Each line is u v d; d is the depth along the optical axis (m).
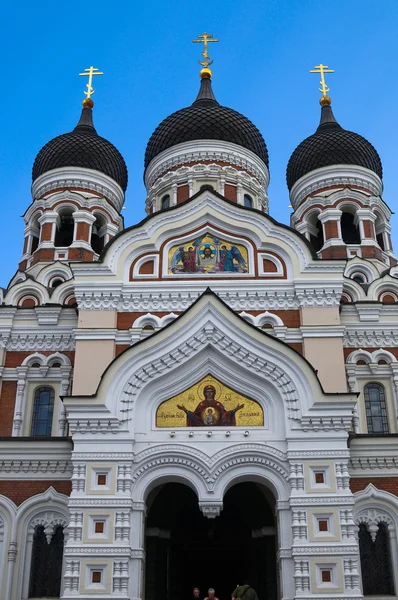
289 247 26.61
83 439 21.20
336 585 19.44
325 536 19.95
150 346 22.09
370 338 27.91
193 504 25.83
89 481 20.75
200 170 35.22
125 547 19.97
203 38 42.50
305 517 20.17
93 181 36.28
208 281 26.09
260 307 25.92
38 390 27.62
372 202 35.19
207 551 25.77
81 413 21.42
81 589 19.56
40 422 27.09
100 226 35.91
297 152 38.06
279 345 22.03
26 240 35.09
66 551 19.94
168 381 22.09
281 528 20.33
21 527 22.95
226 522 25.81
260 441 21.25
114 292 25.94
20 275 32.34
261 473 21.02
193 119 36.62
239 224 26.91
